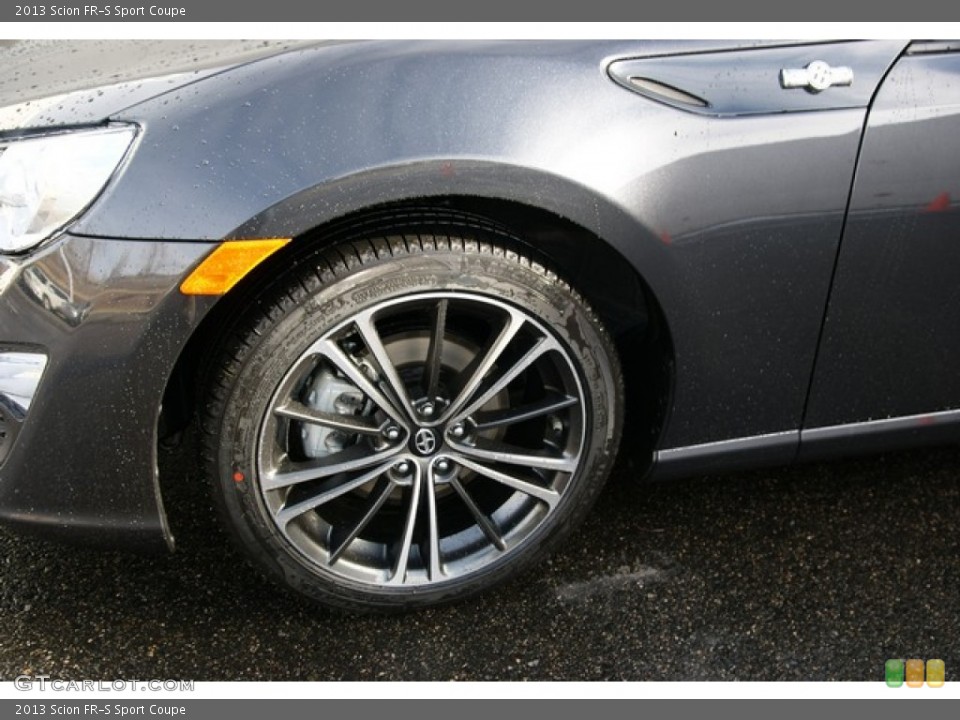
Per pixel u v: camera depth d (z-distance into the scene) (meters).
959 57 1.90
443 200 1.89
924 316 2.03
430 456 1.96
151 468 1.82
